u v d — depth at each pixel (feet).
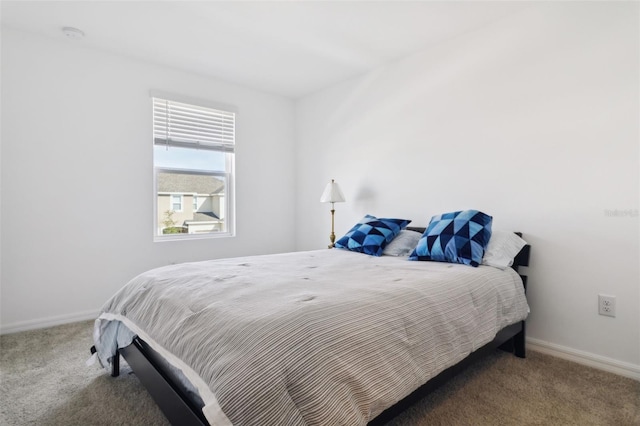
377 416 3.57
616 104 6.18
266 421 2.73
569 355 6.72
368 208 10.77
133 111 9.69
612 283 6.24
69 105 8.75
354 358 3.39
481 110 8.07
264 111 12.51
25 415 4.85
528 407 5.03
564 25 6.79
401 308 4.20
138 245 9.82
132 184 9.70
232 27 8.09
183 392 3.84
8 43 7.99
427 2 7.08
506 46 7.63
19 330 8.12
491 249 6.79
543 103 7.08
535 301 7.19
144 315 4.78
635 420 4.72
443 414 4.84
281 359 3.01
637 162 5.98
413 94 9.48
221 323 3.58
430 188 9.11
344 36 8.50
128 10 7.38
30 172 8.28
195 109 10.97
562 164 6.83
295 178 13.43
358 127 11.03
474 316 5.10
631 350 6.05
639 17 5.95
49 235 8.54
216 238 11.40
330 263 6.83
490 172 7.92
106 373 6.10
